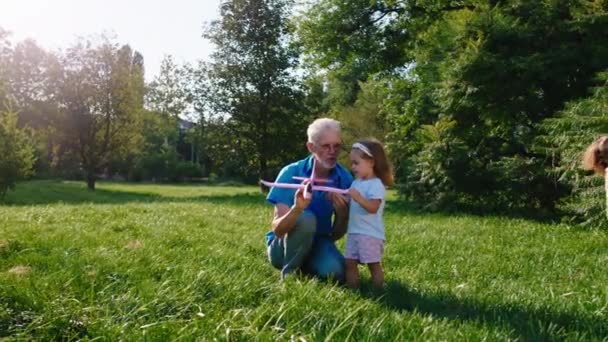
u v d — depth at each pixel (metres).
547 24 14.93
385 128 39.44
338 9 24.06
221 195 31.81
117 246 6.54
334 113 42.62
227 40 35.78
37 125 42.38
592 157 6.40
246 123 36.16
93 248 6.19
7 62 41.66
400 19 23.55
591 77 14.34
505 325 3.82
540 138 13.34
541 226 11.44
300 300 4.11
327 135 5.02
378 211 5.08
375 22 24.27
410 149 20.98
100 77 40.41
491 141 17.16
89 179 40.75
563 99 15.36
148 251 6.07
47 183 43.81
